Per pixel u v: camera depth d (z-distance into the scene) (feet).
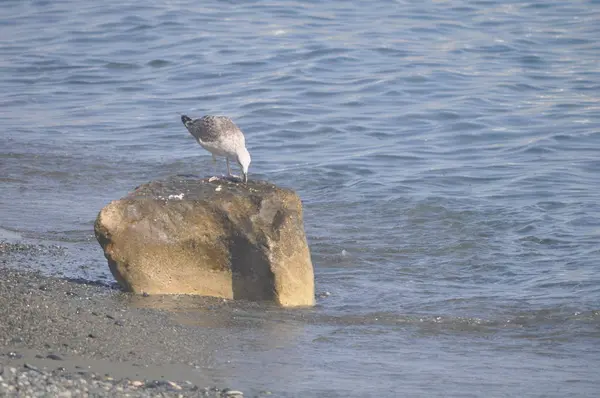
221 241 42.22
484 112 86.38
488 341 37.81
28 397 25.45
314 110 87.20
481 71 101.09
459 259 50.06
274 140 78.74
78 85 97.19
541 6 131.23
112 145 75.87
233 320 38.75
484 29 118.62
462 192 63.31
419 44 111.14
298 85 95.25
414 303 42.98
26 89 95.45
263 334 37.11
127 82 98.12
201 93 93.40
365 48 108.06
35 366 29.91
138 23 120.98
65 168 68.39
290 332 37.68
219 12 126.00
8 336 32.81
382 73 99.09
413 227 55.77
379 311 41.65
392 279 46.83
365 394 30.73
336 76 98.48
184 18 122.83
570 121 83.46
